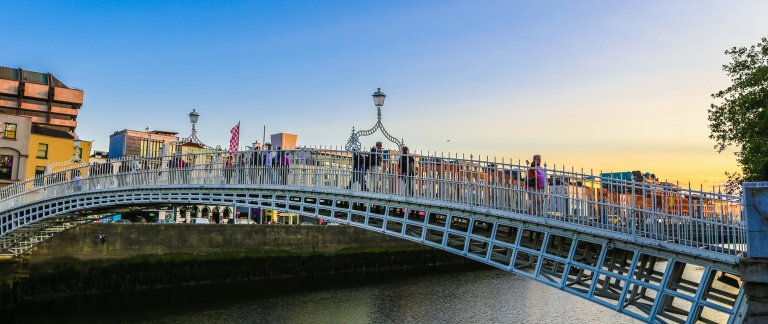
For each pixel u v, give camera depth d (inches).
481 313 1210.6
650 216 520.7
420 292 1530.5
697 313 515.2
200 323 1109.1
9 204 1193.4
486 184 619.8
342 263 2026.3
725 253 476.7
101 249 1443.2
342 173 751.1
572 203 565.0
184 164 1005.2
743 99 815.7
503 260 650.8
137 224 1518.2
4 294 1237.1
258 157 856.9
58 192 1135.6
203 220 2085.4
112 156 2482.8
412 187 678.5
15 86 3112.7
